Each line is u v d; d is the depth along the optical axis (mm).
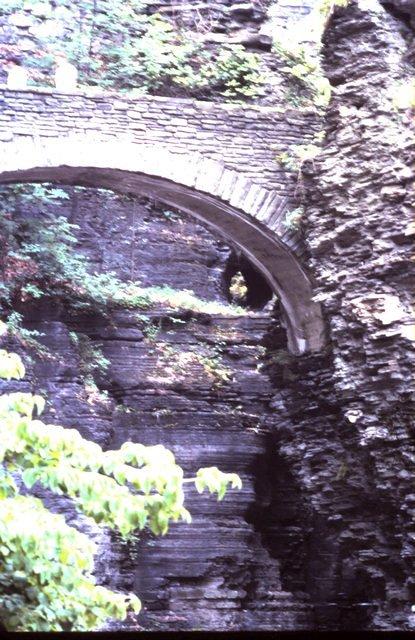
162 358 19656
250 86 18266
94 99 16594
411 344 14445
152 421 19156
